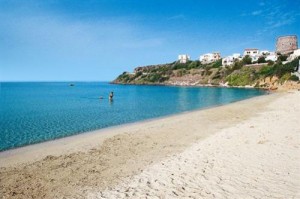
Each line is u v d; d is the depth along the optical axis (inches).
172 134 782.5
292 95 2196.1
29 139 789.9
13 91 4411.9
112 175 444.1
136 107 1752.0
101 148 643.5
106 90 4638.3
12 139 789.2
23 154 618.2
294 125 705.0
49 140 775.7
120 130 906.7
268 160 438.9
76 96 3021.7
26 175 465.7
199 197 329.7
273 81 4136.3
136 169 466.6
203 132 792.3
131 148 631.2
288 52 6205.7
